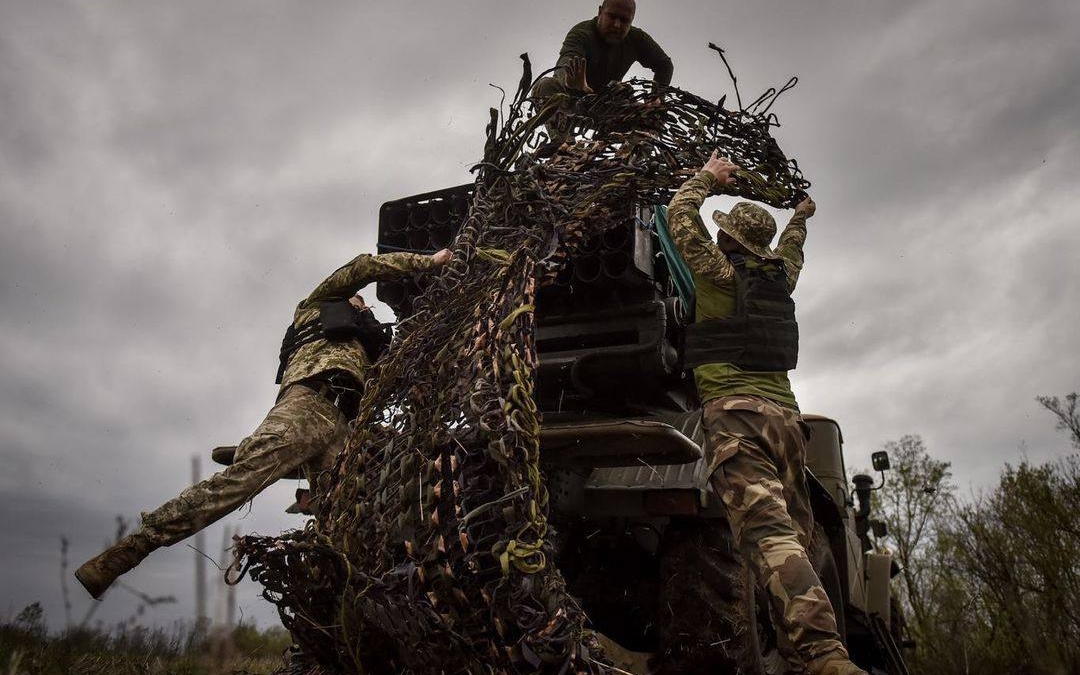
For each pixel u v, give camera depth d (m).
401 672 2.57
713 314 3.18
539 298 4.22
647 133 3.20
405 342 2.85
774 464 2.96
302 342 3.58
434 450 2.38
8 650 3.08
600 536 4.15
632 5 5.01
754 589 3.78
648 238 4.01
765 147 3.44
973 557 5.19
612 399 4.20
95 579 2.80
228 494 3.09
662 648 3.72
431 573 2.26
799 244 3.55
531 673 2.21
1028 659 4.50
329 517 2.65
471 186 4.10
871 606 6.14
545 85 4.45
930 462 10.26
